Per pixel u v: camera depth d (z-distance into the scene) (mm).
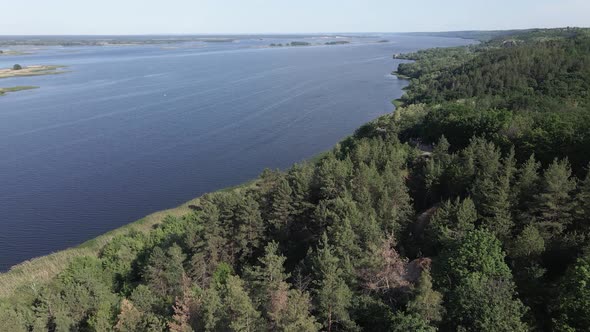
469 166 77812
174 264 70500
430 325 41594
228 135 174875
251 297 49406
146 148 160000
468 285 42938
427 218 73375
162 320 51438
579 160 78375
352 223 64250
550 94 142625
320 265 52656
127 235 93812
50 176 134500
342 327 46906
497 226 59000
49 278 80562
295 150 156250
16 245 98875
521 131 92312
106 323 55656
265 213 84125
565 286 42562
